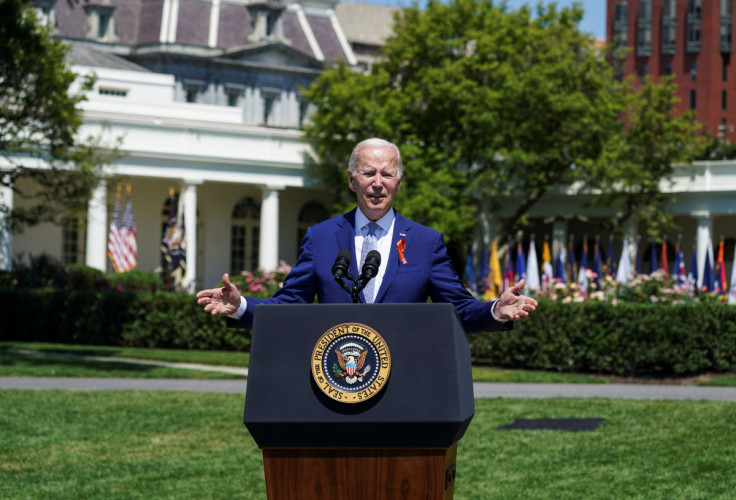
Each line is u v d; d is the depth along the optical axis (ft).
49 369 55.01
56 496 24.63
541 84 116.57
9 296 84.64
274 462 12.03
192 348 77.82
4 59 70.59
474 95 121.80
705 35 295.28
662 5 299.79
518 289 13.62
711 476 26.63
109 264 135.85
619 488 25.43
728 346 60.13
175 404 40.91
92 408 39.37
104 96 146.20
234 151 137.80
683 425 34.88
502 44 123.34
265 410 11.76
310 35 275.18
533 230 161.38
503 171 130.82
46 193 79.82
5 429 34.19
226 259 152.87
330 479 11.95
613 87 134.72
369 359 11.78
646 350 59.31
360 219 14.76
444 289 14.42
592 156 125.59
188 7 261.65
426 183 119.14
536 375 58.08
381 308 12.07
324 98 134.72
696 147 133.90
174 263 110.22
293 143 141.08
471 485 26.07
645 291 65.26
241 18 266.77
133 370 56.65
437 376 11.77
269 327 12.12
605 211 143.43
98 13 256.52
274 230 141.38
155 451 30.78
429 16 126.00
